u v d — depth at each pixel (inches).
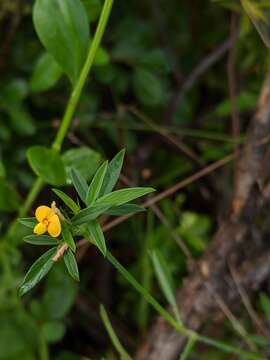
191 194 26.3
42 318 21.7
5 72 25.0
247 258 20.5
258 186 19.8
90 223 14.1
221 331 21.9
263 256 20.4
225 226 20.4
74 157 20.0
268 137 19.4
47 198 24.4
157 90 24.5
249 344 20.6
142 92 24.6
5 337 21.4
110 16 26.3
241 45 23.0
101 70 24.7
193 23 27.8
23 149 24.4
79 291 24.0
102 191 14.5
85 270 24.8
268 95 19.4
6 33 24.6
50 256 14.2
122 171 24.7
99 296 24.6
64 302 21.9
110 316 24.0
